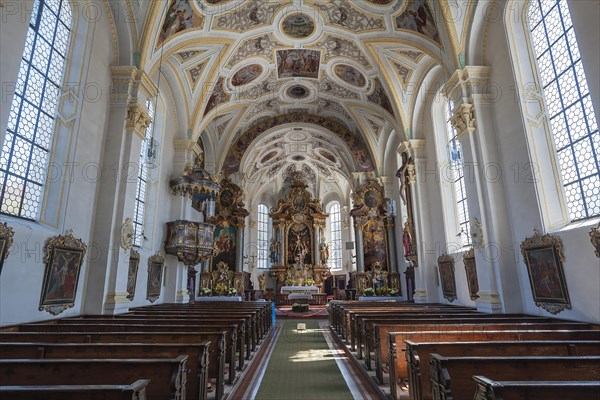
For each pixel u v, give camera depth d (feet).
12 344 13.67
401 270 65.62
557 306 25.18
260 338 37.73
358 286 69.82
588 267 22.65
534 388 7.80
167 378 11.12
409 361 14.99
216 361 17.67
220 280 70.33
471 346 14.10
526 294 28.94
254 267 95.61
